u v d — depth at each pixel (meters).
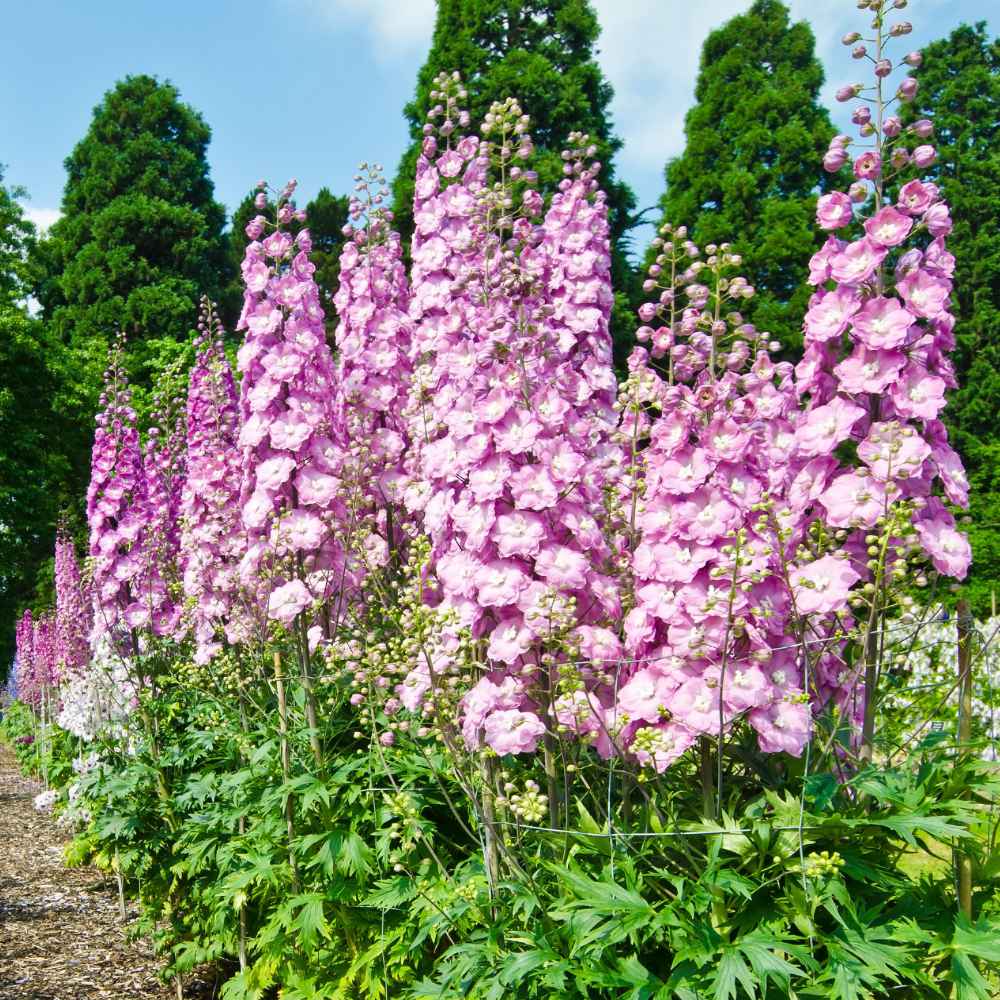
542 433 2.88
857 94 2.78
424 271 4.61
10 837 10.35
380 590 3.92
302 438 4.23
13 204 23.31
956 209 22.88
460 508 3.04
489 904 2.85
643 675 2.67
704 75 22.23
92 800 6.99
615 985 2.34
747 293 2.95
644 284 3.11
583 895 2.45
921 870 2.95
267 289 4.43
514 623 2.89
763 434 3.02
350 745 4.40
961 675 2.77
